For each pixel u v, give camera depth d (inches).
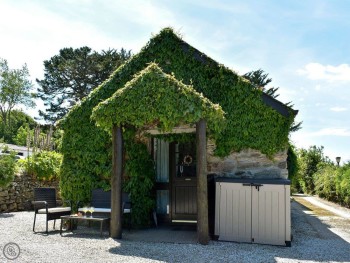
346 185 598.5
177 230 319.9
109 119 271.3
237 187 276.2
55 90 1282.0
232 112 325.4
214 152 325.4
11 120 1793.8
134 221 324.5
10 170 450.6
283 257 225.1
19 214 433.7
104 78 1210.0
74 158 349.7
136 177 333.1
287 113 311.7
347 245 273.3
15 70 1779.0
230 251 237.0
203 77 343.3
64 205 346.0
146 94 262.1
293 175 466.6
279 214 265.3
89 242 259.6
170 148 364.8
